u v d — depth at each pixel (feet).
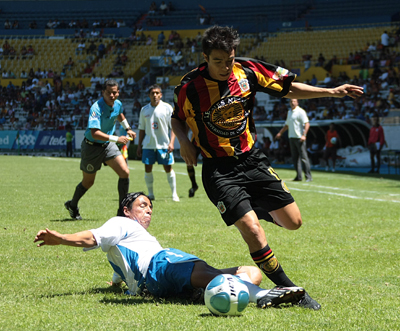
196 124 14.80
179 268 13.99
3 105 153.48
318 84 125.08
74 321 12.21
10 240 23.20
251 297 13.80
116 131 124.16
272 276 14.19
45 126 136.77
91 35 176.24
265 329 11.62
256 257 14.11
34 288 15.55
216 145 14.74
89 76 159.94
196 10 173.37
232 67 14.16
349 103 112.88
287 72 15.21
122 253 14.71
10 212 32.24
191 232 25.96
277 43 151.74
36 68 168.14
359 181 60.23
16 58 171.53
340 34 149.18
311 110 112.47
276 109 117.50
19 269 17.97
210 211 34.09
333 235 25.67
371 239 24.56
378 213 33.78
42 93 152.66
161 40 164.45
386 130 92.38
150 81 156.87
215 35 13.52
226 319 12.39
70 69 164.04
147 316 12.62
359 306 13.79
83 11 183.32
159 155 40.06
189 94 14.49
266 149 101.60
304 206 37.40
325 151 82.07
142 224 15.60
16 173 66.49
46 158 107.76
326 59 141.90
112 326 11.80
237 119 14.69
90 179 29.63
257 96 128.16
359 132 93.81
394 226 28.45
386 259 20.10
